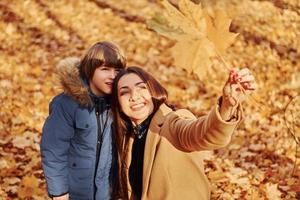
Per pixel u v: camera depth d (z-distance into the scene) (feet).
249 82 6.53
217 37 6.73
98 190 8.55
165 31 6.71
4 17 26.37
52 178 8.53
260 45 20.79
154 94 7.82
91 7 26.99
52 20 25.98
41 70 21.01
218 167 13.64
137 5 26.68
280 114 15.83
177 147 7.54
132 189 8.04
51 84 19.63
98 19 25.72
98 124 8.48
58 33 24.70
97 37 24.02
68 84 8.31
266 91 17.74
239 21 22.20
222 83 18.79
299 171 13.14
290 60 19.76
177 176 7.53
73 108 8.41
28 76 20.51
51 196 8.64
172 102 17.87
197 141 7.11
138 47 22.43
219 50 6.75
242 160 13.89
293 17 22.53
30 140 15.49
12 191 12.86
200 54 6.70
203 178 7.64
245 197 12.35
